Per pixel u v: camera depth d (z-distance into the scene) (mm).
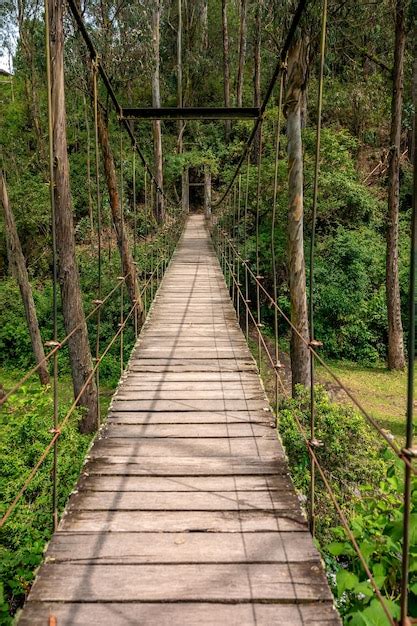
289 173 7035
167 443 3045
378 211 14102
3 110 20203
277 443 3047
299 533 2207
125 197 15312
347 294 12234
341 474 4781
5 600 3086
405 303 12836
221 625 1713
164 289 8359
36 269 14938
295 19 3191
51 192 2252
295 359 7191
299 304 7145
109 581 1906
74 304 6875
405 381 10734
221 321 6168
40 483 4000
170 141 23031
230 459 2852
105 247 13750
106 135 7859
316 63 10859
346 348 12289
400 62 10633
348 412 5375
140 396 3779
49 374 10281
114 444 3031
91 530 2223
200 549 2092
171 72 25422
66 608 1782
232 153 18578
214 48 27219
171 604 1803
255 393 3844
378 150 16609
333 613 1767
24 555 3367
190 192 28094
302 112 12305
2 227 14578
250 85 26062
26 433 4598
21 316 12703
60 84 6203
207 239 16938
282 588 1873
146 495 2498
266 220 12836
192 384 4039
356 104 14883
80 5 8367
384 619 1733
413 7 9312
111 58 9562
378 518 2303
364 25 10664
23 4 15570
